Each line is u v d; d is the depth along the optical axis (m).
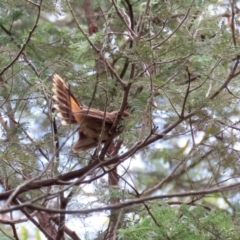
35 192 10.95
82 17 15.98
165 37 11.17
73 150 10.93
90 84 12.37
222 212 10.84
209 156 15.39
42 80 11.53
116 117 10.39
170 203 12.25
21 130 11.51
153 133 10.40
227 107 11.87
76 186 10.39
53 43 13.77
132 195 11.24
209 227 10.27
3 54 12.50
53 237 12.39
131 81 10.14
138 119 10.34
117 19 13.20
